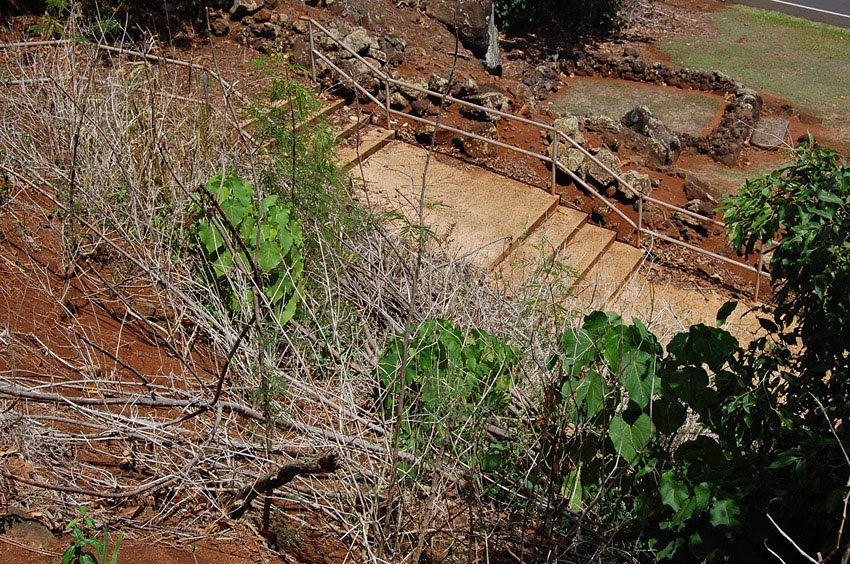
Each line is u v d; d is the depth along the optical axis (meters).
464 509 4.87
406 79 12.18
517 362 5.59
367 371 5.77
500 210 10.22
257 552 4.36
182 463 4.73
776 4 21.58
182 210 6.51
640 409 4.73
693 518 4.69
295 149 6.94
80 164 6.64
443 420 4.97
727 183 13.23
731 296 10.00
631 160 12.11
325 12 13.15
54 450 4.52
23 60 8.70
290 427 5.20
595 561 4.79
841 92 17.31
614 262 10.23
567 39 18.89
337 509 4.70
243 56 11.51
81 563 3.51
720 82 16.75
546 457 4.91
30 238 6.24
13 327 5.39
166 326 5.91
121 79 7.54
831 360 4.97
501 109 12.08
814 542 4.57
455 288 6.60
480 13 15.15
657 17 20.66
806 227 5.09
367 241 7.12
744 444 4.89
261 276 5.91
